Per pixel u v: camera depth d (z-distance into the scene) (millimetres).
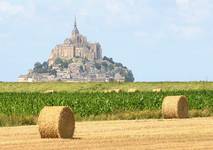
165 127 77375
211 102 128375
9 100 119938
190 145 58469
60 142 59562
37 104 112312
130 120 91500
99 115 104312
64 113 63969
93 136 65812
